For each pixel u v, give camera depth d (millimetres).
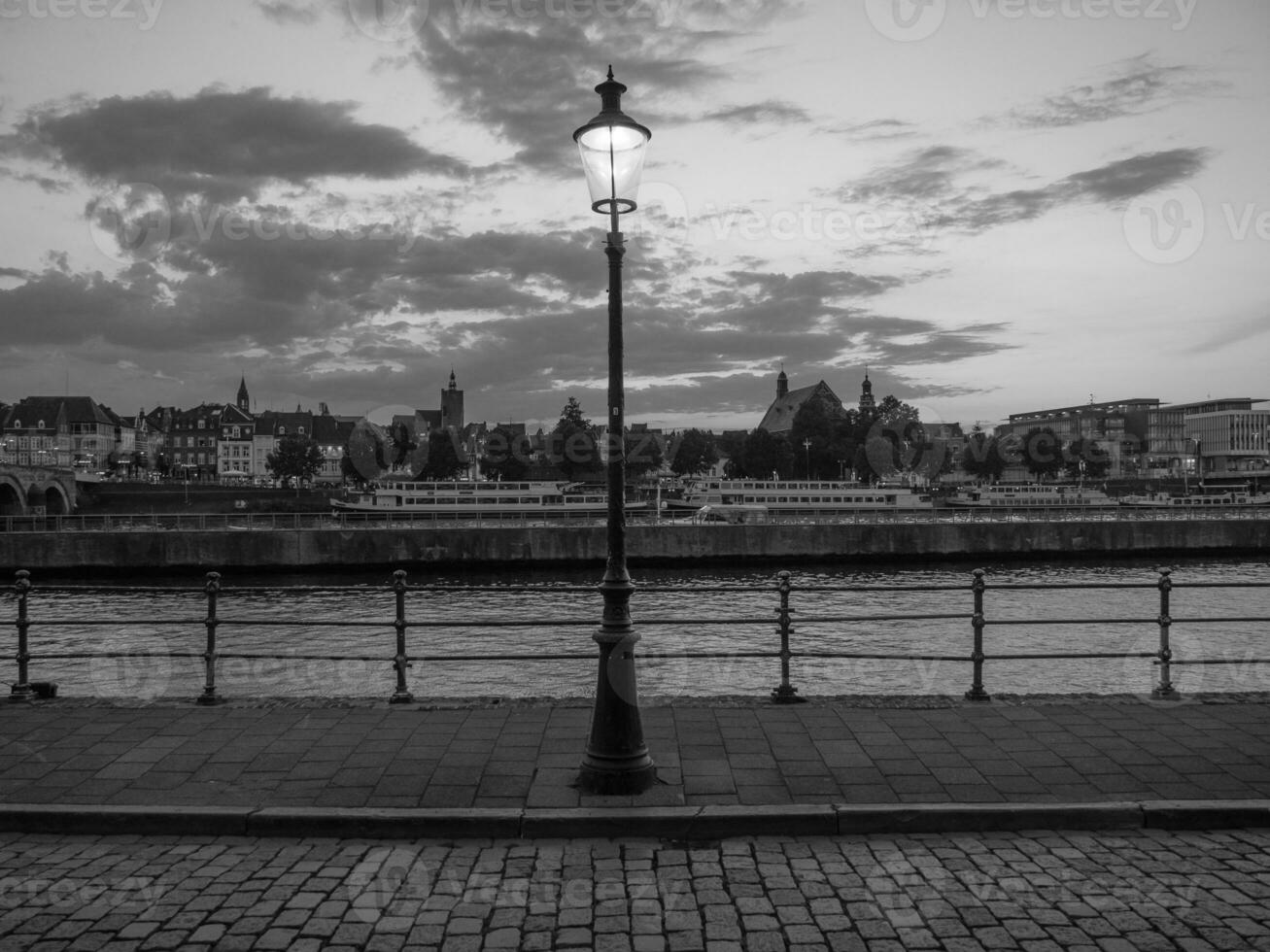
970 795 7137
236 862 6309
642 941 5188
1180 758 7973
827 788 7293
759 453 118062
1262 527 66688
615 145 7410
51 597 44406
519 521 65875
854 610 36500
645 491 111938
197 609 39125
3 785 7418
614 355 7488
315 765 7906
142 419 191750
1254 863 6180
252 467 179250
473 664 24781
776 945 5137
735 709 9602
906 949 5094
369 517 72188
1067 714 9336
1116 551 65562
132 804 6996
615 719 7281
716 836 6707
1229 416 173000
